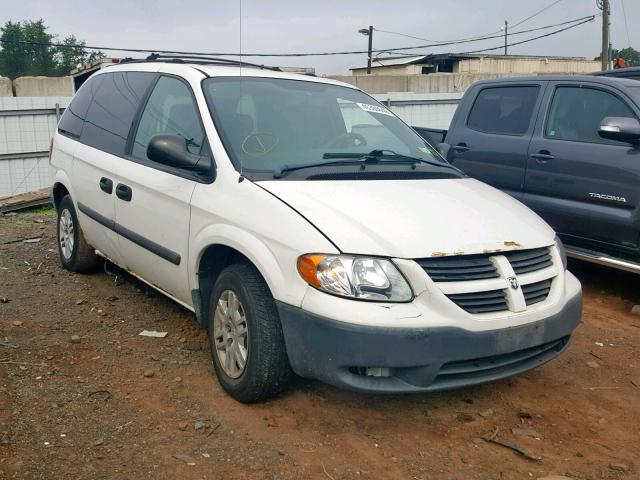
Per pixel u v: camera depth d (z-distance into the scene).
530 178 6.60
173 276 4.50
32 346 4.63
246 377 3.76
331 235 3.45
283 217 3.61
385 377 3.42
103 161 5.34
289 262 3.50
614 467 3.39
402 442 3.57
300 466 3.30
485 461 3.42
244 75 4.84
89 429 3.56
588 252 6.17
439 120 21.23
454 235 3.60
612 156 5.89
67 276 6.33
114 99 5.66
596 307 5.98
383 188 4.00
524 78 7.01
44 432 3.51
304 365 3.49
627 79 6.36
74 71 23.27
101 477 3.14
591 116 6.27
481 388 4.26
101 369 4.32
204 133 4.34
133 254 5.03
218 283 4.02
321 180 4.01
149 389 4.05
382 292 3.35
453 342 3.37
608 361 4.79
